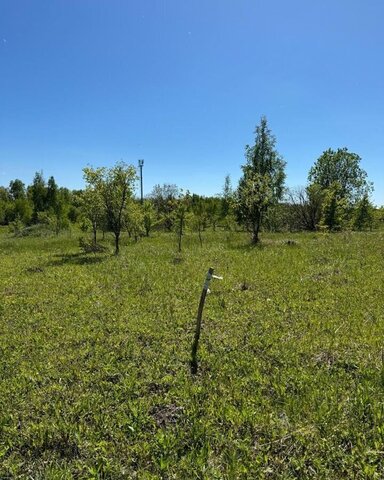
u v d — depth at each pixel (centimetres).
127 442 421
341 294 948
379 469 365
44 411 485
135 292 1063
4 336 759
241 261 1484
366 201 3872
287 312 837
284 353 620
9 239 3569
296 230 3956
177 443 413
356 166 4728
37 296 1051
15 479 380
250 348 655
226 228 4197
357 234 2533
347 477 357
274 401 485
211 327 759
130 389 523
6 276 1374
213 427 438
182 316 827
